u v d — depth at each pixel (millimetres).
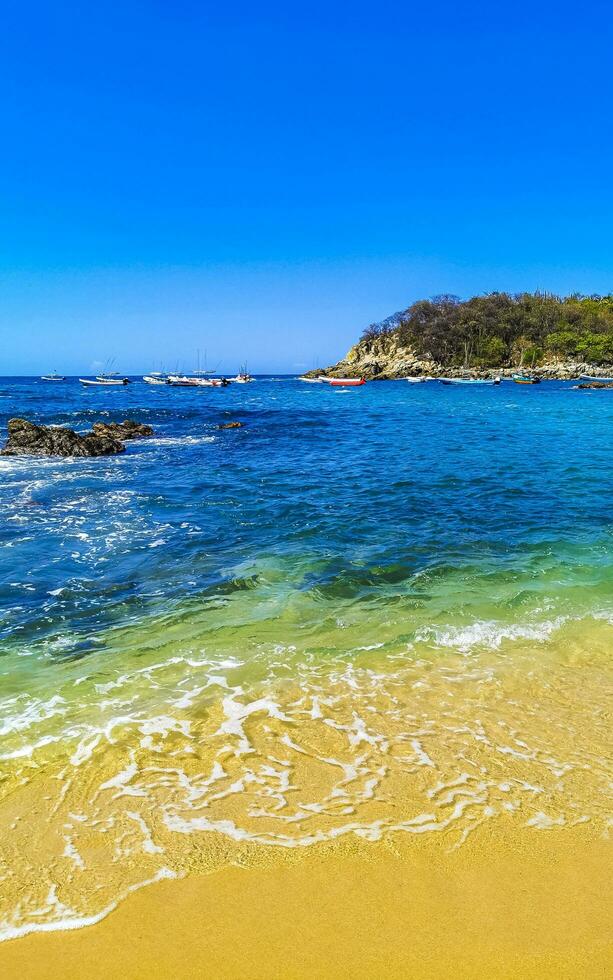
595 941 3029
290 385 120938
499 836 3734
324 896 3291
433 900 3273
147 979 2812
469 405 56281
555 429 33000
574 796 4117
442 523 11930
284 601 7719
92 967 2867
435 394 77688
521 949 2982
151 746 4648
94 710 5160
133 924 3104
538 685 5660
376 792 4141
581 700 5402
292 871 3455
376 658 6168
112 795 4090
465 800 4062
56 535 10938
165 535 10961
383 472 18453
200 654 6250
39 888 3312
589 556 9734
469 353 133750
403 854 3586
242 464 20453
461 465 19844
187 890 3316
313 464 20344
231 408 51844
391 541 10586
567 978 2828
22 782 4211
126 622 7078
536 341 133625
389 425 36594
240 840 3680
